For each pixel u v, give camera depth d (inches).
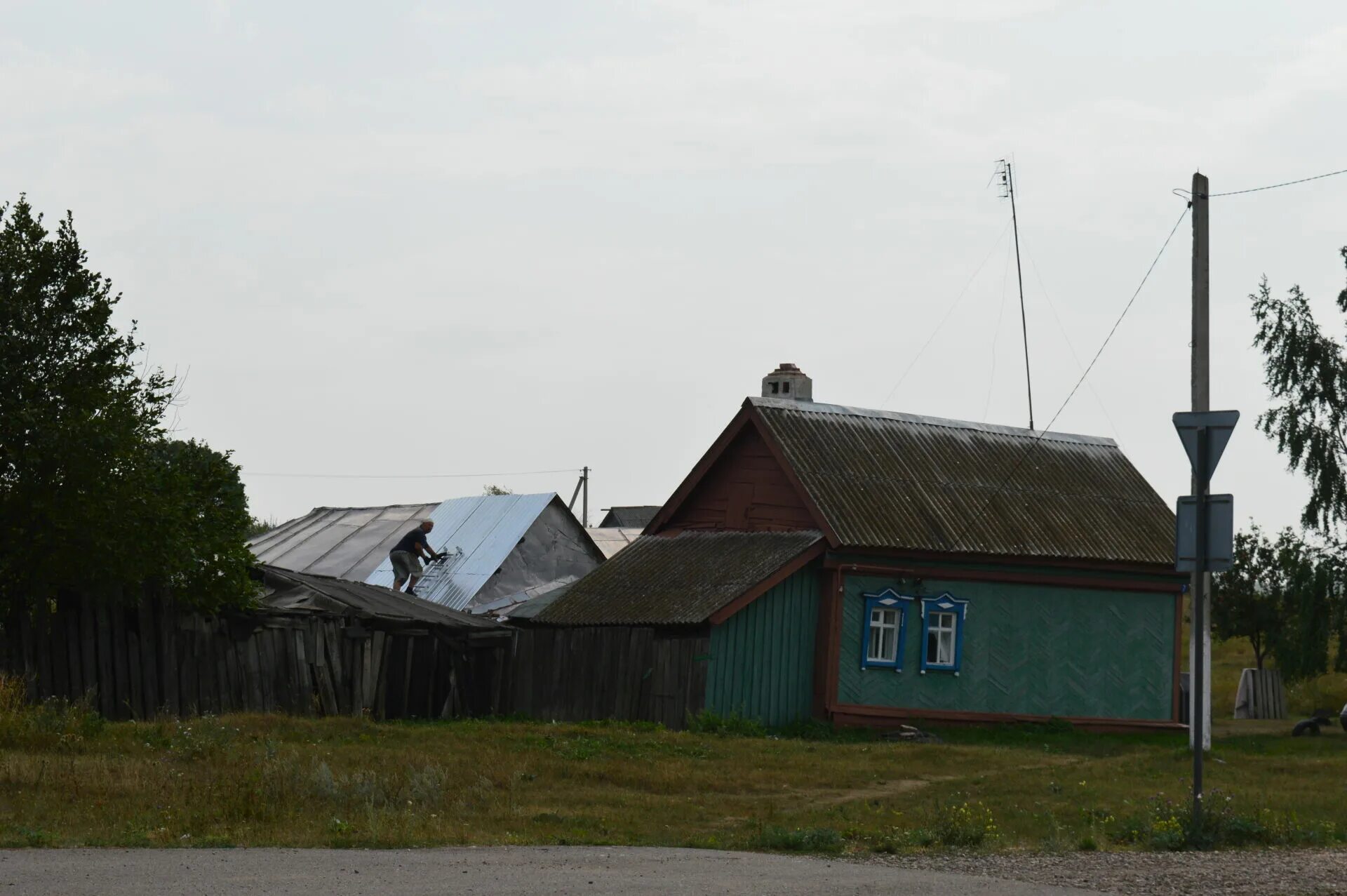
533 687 1413.6
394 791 692.1
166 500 1083.3
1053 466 1565.0
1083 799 798.5
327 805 633.0
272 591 1296.8
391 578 1935.3
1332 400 1525.6
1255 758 1048.8
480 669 1360.7
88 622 1079.0
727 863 500.1
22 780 636.7
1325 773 963.3
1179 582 1491.1
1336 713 1562.5
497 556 1868.8
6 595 1051.9
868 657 1344.7
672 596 1348.4
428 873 440.8
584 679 1365.7
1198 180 1093.1
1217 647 2610.7
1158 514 1545.3
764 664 1307.8
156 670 1114.1
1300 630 1515.7
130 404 1098.7
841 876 467.2
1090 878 470.3
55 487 1026.1
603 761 908.6
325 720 1048.8
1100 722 1435.8
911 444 1503.4
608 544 2338.8
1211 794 681.0
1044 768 972.6
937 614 1389.0
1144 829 614.9
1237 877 470.0
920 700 1365.7
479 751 906.7
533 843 561.6
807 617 1341.0
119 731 874.1
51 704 928.3
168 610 1130.0
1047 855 549.0
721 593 1304.1
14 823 539.8
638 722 1235.9
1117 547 1461.6
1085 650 1444.4
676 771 882.8
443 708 1320.1
